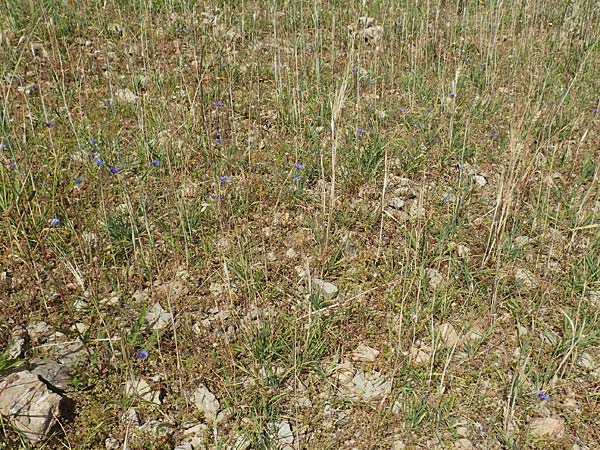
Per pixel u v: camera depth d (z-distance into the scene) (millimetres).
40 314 1397
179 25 2855
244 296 1453
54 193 1669
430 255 1584
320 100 2174
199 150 1966
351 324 1412
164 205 1735
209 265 1549
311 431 1192
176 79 2371
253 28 2719
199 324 1398
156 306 1439
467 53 2723
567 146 1967
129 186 1795
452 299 1469
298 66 2516
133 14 2930
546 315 1443
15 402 1150
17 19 2719
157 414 1211
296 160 1898
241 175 1866
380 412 1201
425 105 2281
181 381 1242
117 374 1273
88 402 1219
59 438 1152
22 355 1301
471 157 2016
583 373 1313
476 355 1344
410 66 2557
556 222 1682
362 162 1904
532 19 2682
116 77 2400
